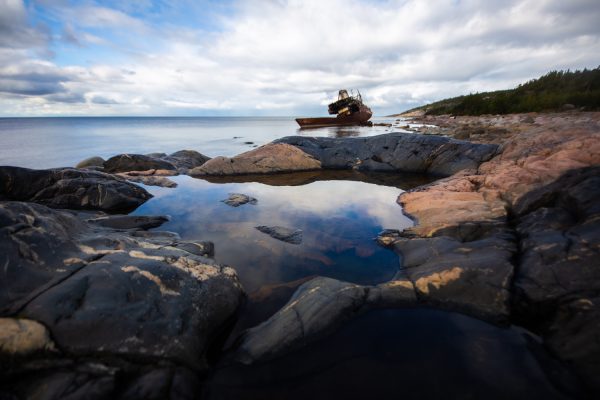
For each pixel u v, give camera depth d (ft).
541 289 14.51
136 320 12.39
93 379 10.46
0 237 13.65
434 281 16.67
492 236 20.53
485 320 14.43
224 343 14.28
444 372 11.61
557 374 11.16
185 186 44.42
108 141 123.03
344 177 49.90
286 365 12.28
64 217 18.81
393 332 13.91
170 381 10.95
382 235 25.04
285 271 20.01
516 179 26.91
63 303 12.04
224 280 16.84
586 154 25.66
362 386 11.14
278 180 48.39
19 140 126.21
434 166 50.49
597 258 14.61
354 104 178.50
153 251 17.15
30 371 10.43
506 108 165.68
